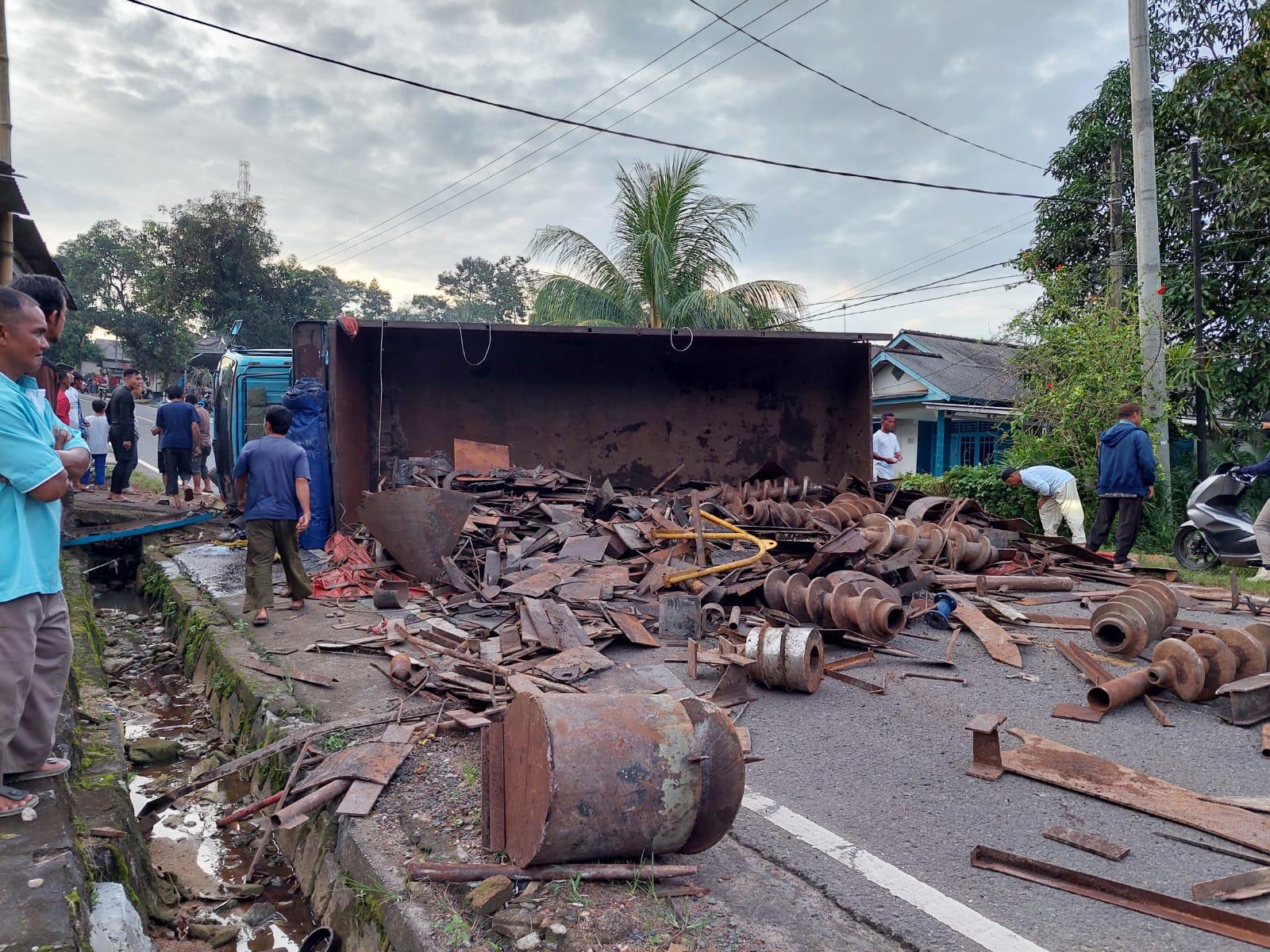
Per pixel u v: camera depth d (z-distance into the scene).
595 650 5.99
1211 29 15.39
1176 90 15.52
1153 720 5.19
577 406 12.77
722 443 13.02
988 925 3.01
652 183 18.72
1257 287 14.32
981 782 4.28
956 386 22.28
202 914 4.00
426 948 2.86
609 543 8.72
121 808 4.10
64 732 4.47
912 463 24.17
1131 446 9.71
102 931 3.00
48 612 3.52
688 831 3.19
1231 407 14.84
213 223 35.41
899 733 4.95
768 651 5.55
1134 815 3.92
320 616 7.41
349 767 4.20
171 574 9.51
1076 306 16.31
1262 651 5.38
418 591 8.16
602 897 3.07
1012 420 14.59
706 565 8.14
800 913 3.06
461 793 3.98
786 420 13.02
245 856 4.57
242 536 11.72
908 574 7.86
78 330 46.56
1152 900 3.12
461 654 5.99
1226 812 3.86
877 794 4.14
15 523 3.21
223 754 5.54
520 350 12.50
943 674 6.00
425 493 8.18
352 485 10.91
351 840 3.68
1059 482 10.85
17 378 3.30
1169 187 15.11
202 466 15.79
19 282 3.61
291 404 10.10
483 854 3.43
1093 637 6.41
